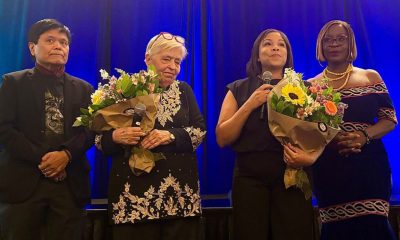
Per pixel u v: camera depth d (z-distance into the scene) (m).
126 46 3.15
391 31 3.15
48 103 2.07
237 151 1.91
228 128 1.89
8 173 1.98
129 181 1.76
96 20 3.18
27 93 2.05
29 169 1.99
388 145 3.01
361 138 2.07
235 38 3.18
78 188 2.08
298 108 1.75
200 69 3.15
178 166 1.82
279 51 2.00
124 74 1.78
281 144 1.83
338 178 2.14
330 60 2.29
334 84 2.26
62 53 2.12
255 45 2.08
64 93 2.12
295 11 3.21
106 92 1.79
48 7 3.17
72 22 3.17
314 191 2.24
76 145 2.01
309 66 3.16
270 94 1.80
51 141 2.02
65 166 1.98
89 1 3.20
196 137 1.86
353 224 2.07
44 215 2.01
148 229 1.74
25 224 1.93
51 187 2.00
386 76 3.10
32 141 1.99
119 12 3.20
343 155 2.14
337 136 2.08
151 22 3.20
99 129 1.81
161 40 1.94
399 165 2.97
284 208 1.78
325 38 2.30
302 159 1.74
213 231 2.66
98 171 2.93
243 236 1.79
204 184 3.00
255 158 1.86
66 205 2.02
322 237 2.19
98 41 3.14
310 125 1.74
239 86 2.07
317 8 3.21
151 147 1.74
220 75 3.13
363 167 2.11
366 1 3.20
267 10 3.21
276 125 1.79
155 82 1.79
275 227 1.79
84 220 2.13
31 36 2.16
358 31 3.15
